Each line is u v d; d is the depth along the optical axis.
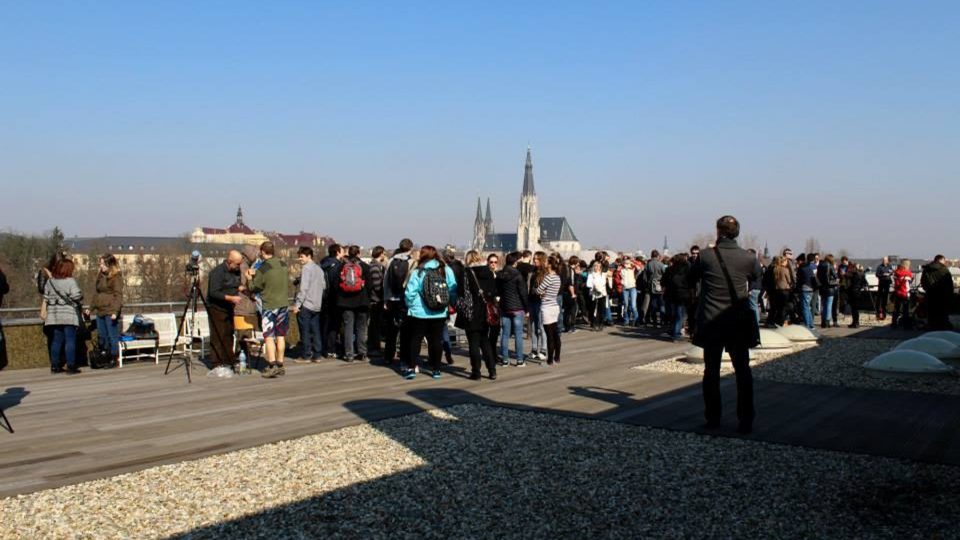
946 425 8.27
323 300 14.97
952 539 4.80
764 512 5.33
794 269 21.95
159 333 14.45
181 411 9.22
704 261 8.14
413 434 7.87
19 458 6.91
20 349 13.59
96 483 6.09
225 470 6.48
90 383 11.56
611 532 4.96
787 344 15.39
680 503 5.54
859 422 8.45
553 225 191.88
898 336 18.78
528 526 5.08
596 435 7.79
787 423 8.41
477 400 9.99
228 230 136.75
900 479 6.14
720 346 8.07
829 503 5.53
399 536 4.89
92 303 13.49
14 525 5.10
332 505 5.52
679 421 8.52
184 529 5.02
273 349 12.35
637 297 23.59
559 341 14.14
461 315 11.90
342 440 7.60
